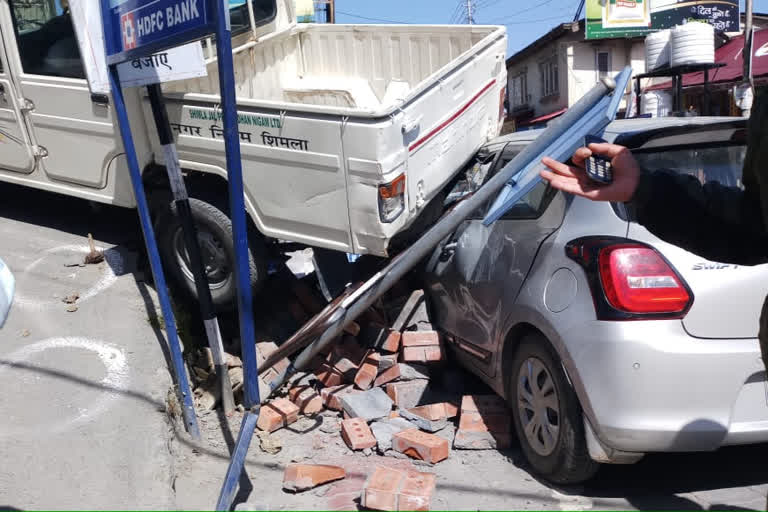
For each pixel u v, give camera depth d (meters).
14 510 2.92
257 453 3.86
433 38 6.02
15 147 5.53
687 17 23.66
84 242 5.45
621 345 3.02
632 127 3.72
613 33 24.50
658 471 3.67
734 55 19.67
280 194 4.45
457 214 3.55
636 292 3.04
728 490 3.43
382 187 4.09
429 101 4.39
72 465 3.23
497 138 5.13
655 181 2.17
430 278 4.81
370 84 6.48
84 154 5.21
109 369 4.00
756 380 3.07
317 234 4.41
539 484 3.54
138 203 3.74
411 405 4.37
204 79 5.62
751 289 3.06
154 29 3.26
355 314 3.96
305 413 4.32
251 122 4.41
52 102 5.22
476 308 4.18
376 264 4.95
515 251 3.84
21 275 4.89
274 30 6.33
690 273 3.05
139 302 4.71
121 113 3.68
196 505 3.27
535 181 3.17
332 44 6.61
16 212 6.15
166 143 3.88
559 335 3.27
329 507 3.28
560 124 3.12
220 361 4.15
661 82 24.70
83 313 4.51
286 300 5.23
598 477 3.61
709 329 3.03
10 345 4.13
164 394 3.89
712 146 3.53
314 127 4.20
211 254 4.91
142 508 3.01
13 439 3.36
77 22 3.74
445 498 3.39
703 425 3.00
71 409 3.64
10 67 5.34
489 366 4.14
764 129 1.97
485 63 5.10
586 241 3.30
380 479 3.29
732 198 2.19
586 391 3.14
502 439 3.92
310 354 4.11
